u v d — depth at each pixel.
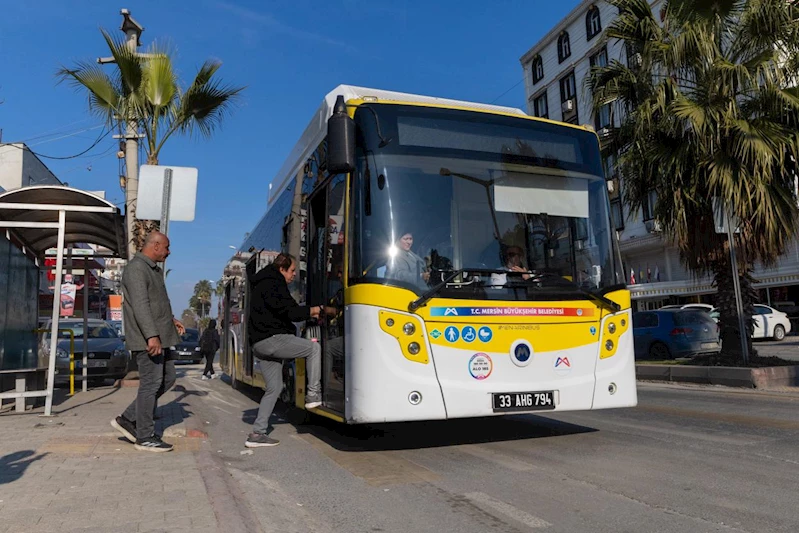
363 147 6.05
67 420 8.16
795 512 4.16
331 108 7.16
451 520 4.17
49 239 10.46
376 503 4.60
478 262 6.01
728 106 11.01
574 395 6.08
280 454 6.44
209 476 5.07
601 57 38.44
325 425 8.23
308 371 6.72
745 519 4.04
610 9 37.66
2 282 8.96
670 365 12.80
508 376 5.85
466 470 5.48
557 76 43.16
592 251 6.54
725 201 11.08
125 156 14.77
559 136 6.77
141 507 4.18
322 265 6.94
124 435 6.86
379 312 5.62
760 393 10.20
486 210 6.20
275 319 6.73
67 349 14.00
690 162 11.77
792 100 10.85
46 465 5.47
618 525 3.98
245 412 10.13
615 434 6.97
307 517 4.32
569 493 4.70
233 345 14.02
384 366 5.56
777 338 25.86
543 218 6.39
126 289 6.11
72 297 21.08
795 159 11.13
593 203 6.71
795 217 11.60
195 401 11.37
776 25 11.12
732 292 12.59
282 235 9.41
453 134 6.32
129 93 14.07
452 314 5.74
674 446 6.26
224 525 3.79
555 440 6.70
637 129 11.91
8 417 8.44
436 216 6.00
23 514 4.03
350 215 5.98
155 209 7.90
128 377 13.65
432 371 5.64
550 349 6.05
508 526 4.02
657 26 12.43
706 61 11.33
